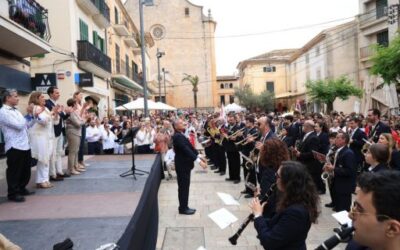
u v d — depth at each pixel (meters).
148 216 5.46
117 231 4.80
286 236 3.27
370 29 33.62
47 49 12.76
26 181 6.90
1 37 10.80
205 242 6.95
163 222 8.22
